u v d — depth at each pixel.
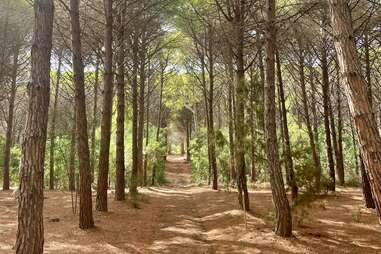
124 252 7.48
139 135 23.47
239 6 11.41
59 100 25.72
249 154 9.41
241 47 11.28
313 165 9.28
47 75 5.25
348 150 26.23
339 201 13.33
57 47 17.78
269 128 8.69
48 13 5.32
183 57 24.53
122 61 13.84
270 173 8.73
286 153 10.28
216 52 18.25
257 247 7.97
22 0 14.60
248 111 9.38
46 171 25.39
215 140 11.29
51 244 7.48
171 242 8.70
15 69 18.22
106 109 11.39
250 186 19.95
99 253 7.21
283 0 14.01
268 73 8.70
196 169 31.09
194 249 8.20
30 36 17.56
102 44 14.40
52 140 20.84
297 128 24.47
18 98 27.11
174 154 62.88
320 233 8.90
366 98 4.55
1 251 6.75
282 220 8.59
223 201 15.15
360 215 10.71
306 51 16.27
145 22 14.70
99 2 14.12
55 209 11.72
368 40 12.16
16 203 12.87
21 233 4.92
